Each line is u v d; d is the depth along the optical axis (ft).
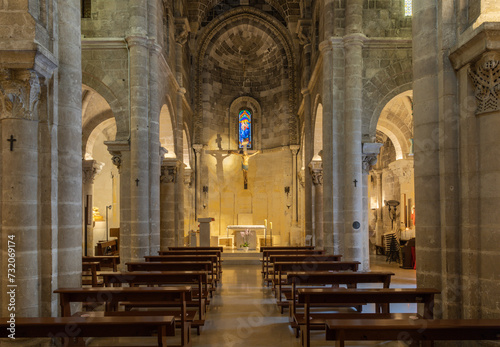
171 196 60.03
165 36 59.36
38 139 22.03
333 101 47.32
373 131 47.93
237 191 91.76
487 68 19.13
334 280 25.98
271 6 87.71
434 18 22.36
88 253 64.44
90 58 48.19
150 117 47.80
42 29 21.71
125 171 46.96
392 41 47.93
